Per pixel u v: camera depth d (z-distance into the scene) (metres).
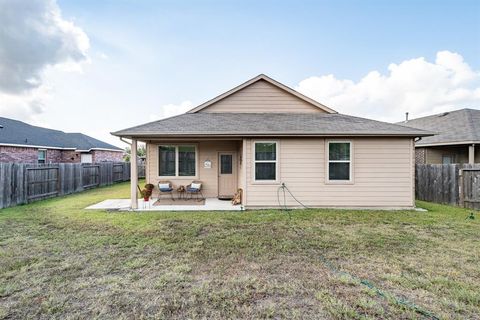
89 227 6.06
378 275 3.62
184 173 10.98
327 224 6.41
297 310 2.79
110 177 17.22
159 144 10.82
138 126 8.71
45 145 18.52
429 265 3.96
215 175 11.01
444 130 14.20
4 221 6.61
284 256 4.32
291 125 8.80
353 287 3.29
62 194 11.73
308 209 8.28
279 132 8.09
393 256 4.32
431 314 2.72
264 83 10.93
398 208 8.38
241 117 10.02
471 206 8.45
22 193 9.24
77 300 2.96
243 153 8.51
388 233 5.64
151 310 2.79
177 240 5.13
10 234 5.47
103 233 5.57
